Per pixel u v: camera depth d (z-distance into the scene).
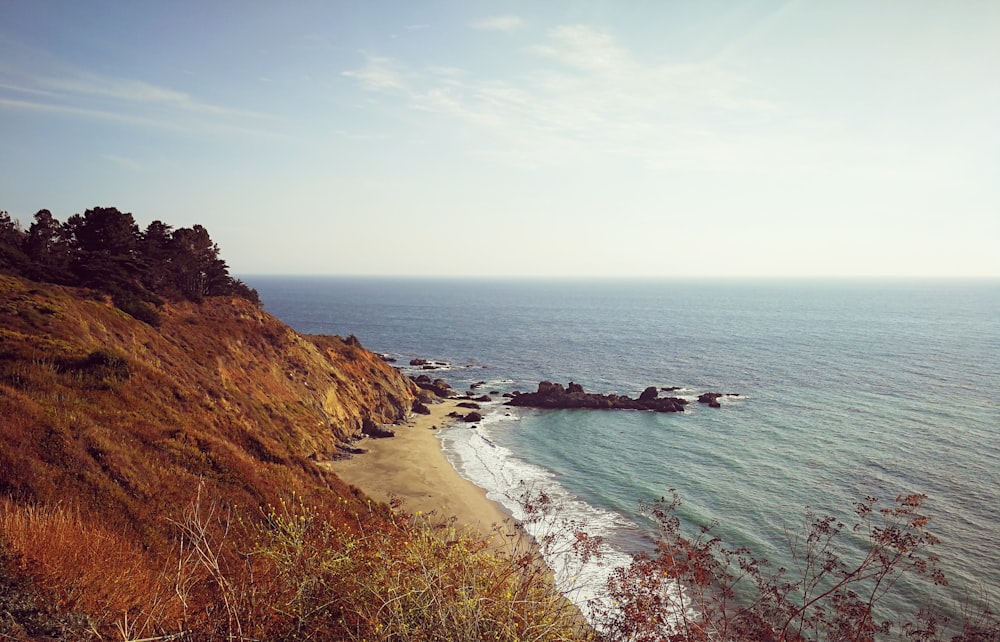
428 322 188.50
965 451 47.41
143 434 19.08
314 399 51.47
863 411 63.78
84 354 24.75
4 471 12.40
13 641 5.38
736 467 44.09
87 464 14.66
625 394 77.06
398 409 63.88
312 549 6.62
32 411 16.14
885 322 183.75
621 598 7.51
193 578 7.41
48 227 57.84
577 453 49.44
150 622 5.99
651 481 41.22
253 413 37.72
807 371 92.44
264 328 55.41
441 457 48.34
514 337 147.00
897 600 22.38
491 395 78.19
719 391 77.81
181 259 59.28
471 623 5.35
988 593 23.45
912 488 38.41
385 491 38.41
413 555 6.16
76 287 43.44
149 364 30.28
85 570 7.00
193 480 17.14
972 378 83.56
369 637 5.46
